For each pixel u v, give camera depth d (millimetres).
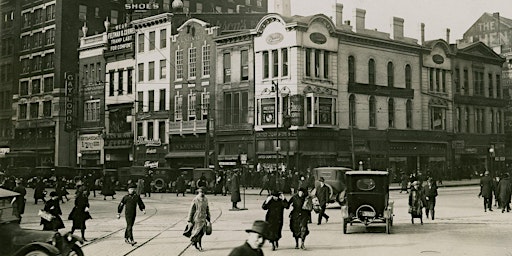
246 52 56031
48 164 74938
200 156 58125
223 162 55969
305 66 52719
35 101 78562
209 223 15656
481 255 14234
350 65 56906
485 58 71188
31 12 80750
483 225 21766
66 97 71250
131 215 16734
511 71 77688
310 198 16094
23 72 81250
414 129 61688
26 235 11633
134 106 66125
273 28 53750
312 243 16844
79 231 20375
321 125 52688
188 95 60969
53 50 76438
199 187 15680
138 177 49312
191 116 60625
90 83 71812
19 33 82375
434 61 64688
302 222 15656
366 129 57000
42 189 36219
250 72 55281
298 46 52188
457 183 58062
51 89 76312
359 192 19109
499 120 72688
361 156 56156
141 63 66188
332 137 53906
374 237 18172
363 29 60094
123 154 67438
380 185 19078
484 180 28344
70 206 33750
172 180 50531
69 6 76312
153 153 63625
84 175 56312
